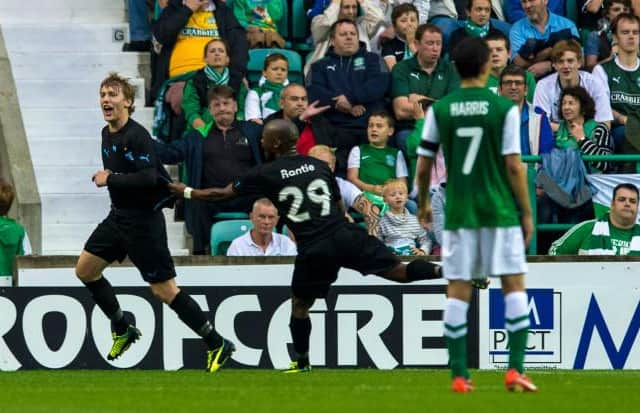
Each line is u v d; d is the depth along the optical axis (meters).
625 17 53.44
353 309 43.81
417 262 37.22
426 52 52.34
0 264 43.97
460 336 29.17
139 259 38.50
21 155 50.16
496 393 29.50
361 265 37.22
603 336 44.12
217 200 37.81
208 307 43.69
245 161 49.88
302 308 38.66
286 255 44.59
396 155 50.50
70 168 53.62
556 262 44.03
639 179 48.62
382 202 48.97
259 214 45.56
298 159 37.41
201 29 54.28
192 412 26.08
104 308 39.59
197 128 50.31
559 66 52.38
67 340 43.69
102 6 58.59
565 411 25.72
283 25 57.75
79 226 52.00
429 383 34.41
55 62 56.34
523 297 28.77
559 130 51.19
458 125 28.31
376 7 56.44
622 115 53.38
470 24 54.94
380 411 25.78
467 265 28.53
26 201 48.97
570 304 44.03
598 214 48.62
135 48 57.16
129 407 27.34
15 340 43.66
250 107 52.69
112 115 37.34
